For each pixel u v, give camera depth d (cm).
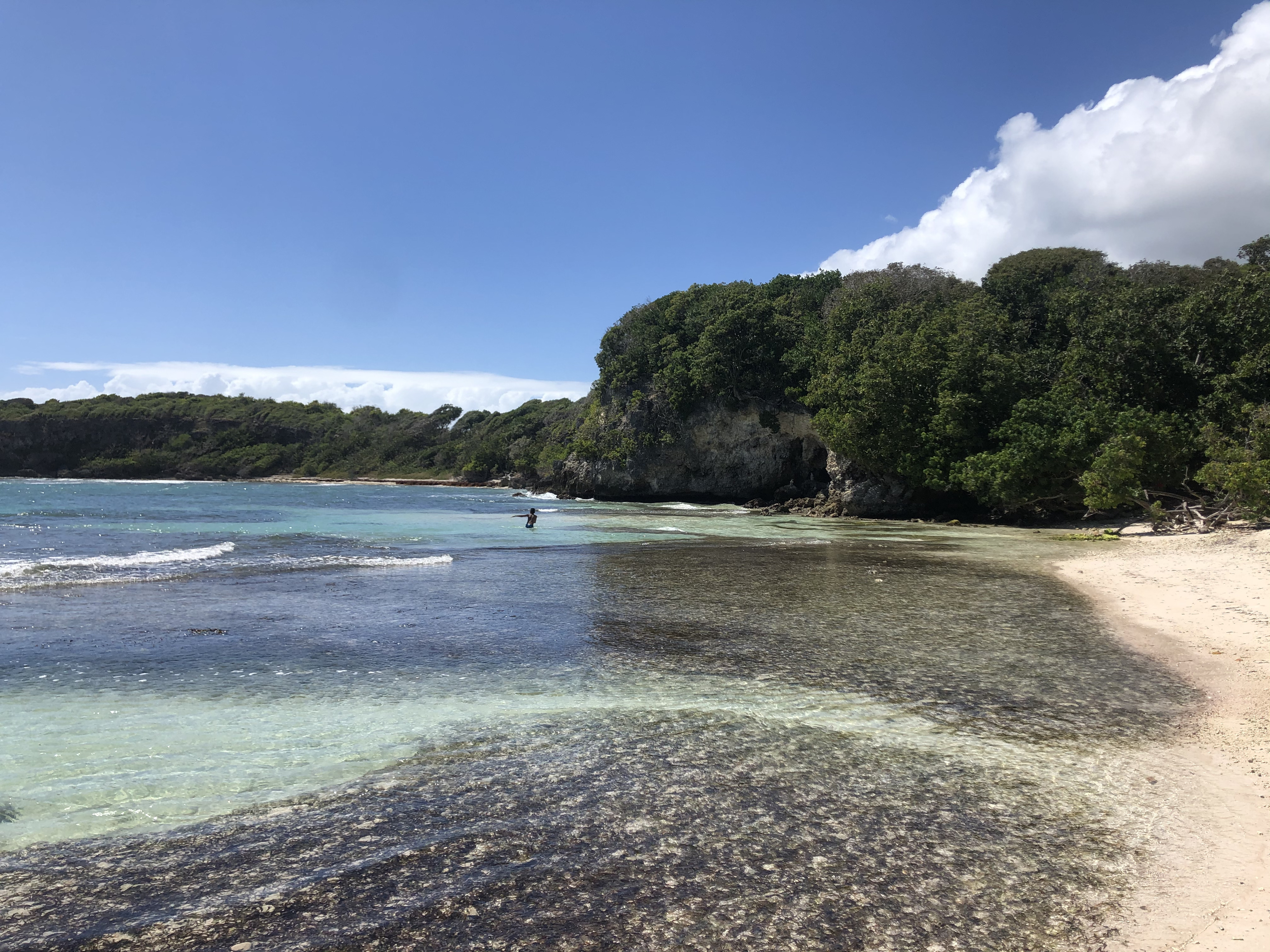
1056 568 2198
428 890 483
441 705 896
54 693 912
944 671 1070
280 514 4509
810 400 5269
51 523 3547
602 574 2031
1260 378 3306
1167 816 609
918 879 507
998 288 5575
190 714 847
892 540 3141
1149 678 1040
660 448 7000
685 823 588
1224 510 2994
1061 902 479
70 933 427
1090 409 3784
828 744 777
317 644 1194
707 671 1065
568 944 427
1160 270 5512
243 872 503
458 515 4741
